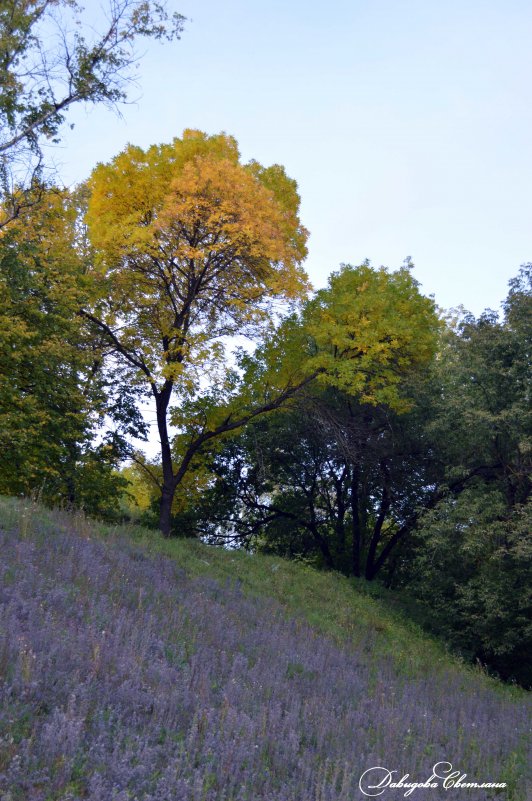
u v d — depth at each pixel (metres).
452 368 22.89
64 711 5.62
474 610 20.95
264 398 23.48
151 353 20.72
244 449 29.91
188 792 4.83
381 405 26.03
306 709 7.51
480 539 19.52
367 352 21.39
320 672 9.91
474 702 11.38
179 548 17.88
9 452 19.78
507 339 21.17
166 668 7.21
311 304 23.09
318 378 21.81
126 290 20.62
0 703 5.38
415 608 23.92
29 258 20.09
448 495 24.03
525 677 20.72
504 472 21.81
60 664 6.30
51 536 11.84
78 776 4.81
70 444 22.72
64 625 7.46
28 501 14.87
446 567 22.17
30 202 17.27
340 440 23.91
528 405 20.41
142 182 20.09
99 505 24.19
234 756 5.59
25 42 14.48
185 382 19.48
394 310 22.45
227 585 15.59
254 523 31.56
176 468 25.47
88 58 15.01
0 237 18.52
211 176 18.67
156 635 8.52
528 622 19.75
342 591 21.72
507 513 20.31
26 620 7.33
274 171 22.17
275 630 11.93
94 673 6.27
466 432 21.80
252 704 7.19
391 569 29.94
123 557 12.62
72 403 22.16
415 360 24.50
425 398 25.23
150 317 21.20
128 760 5.04
